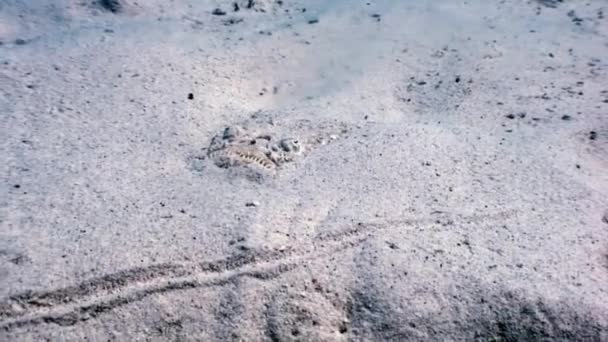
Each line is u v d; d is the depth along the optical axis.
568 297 2.42
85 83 4.18
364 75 4.81
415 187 3.22
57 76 4.23
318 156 3.59
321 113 4.14
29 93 3.98
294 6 6.41
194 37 5.22
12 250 2.58
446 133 3.83
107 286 2.44
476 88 4.54
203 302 2.40
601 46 5.40
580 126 3.88
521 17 6.16
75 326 2.27
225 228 2.82
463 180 3.29
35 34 5.09
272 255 2.65
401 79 4.79
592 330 2.30
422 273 2.55
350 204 3.06
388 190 3.19
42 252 2.58
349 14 6.10
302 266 2.60
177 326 2.30
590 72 4.81
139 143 3.59
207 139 3.74
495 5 6.53
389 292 2.46
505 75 4.74
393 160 3.48
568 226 2.90
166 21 5.59
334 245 2.74
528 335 2.33
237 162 3.43
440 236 2.81
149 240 2.71
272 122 3.97
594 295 2.44
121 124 3.76
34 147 3.43
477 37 5.55
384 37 5.54
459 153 3.56
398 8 6.31
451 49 5.31
